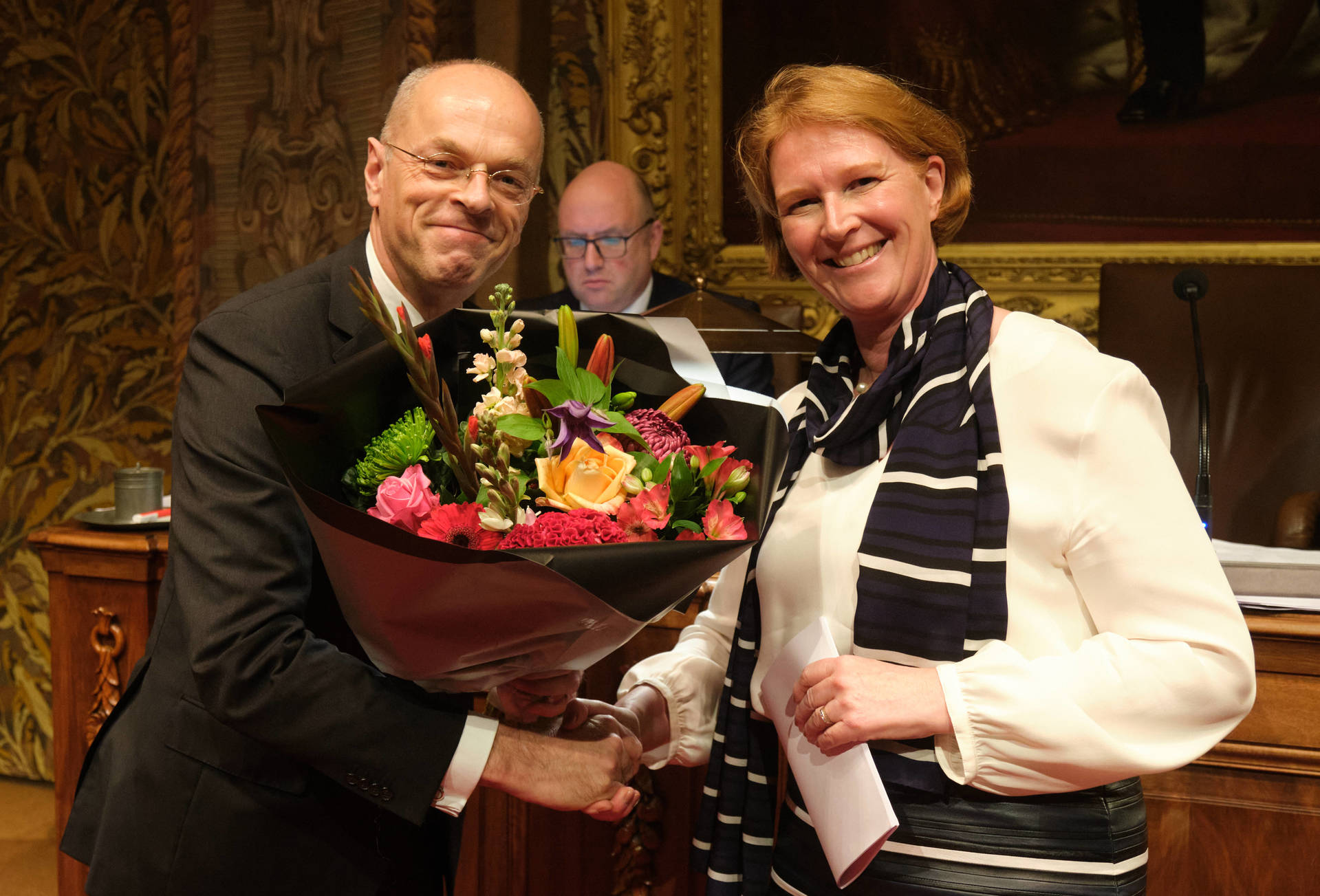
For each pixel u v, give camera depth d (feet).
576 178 9.57
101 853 3.52
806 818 3.51
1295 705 4.16
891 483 3.33
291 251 8.18
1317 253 9.81
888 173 3.40
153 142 10.30
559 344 3.39
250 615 3.11
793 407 4.00
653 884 5.08
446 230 3.66
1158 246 10.14
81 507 10.66
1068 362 3.23
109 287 10.50
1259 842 4.22
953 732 3.05
